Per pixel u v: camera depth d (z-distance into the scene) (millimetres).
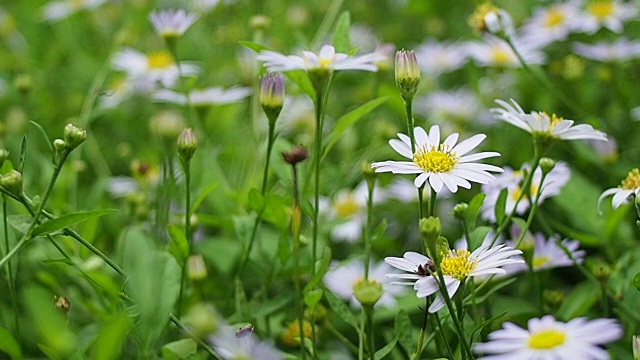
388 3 1077
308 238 606
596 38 825
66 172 646
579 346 480
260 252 583
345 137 710
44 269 616
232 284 589
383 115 796
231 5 925
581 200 608
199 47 925
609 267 578
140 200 628
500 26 646
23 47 964
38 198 528
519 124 542
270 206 557
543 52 841
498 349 486
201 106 651
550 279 634
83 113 724
